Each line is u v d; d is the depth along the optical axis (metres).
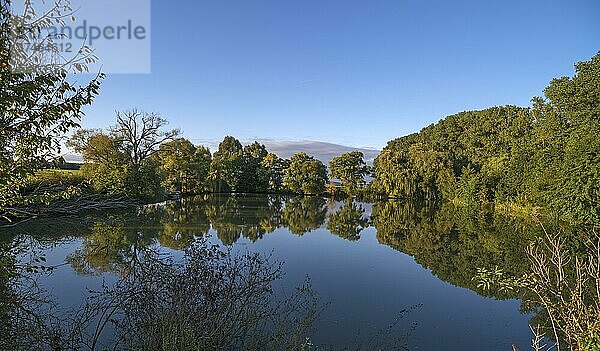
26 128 3.96
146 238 16.34
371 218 29.19
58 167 4.50
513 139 44.75
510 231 22.16
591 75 28.80
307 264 13.32
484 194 38.50
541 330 8.03
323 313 8.54
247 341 5.77
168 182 41.62
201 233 18.33
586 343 3.54
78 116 4.35
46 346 5.61
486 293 10.55
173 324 4.96
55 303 7.93
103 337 6.29
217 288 5.65
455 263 14.12
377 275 12.20
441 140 59.53
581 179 21.95
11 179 4.16
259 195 55.22
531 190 28.09
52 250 13.23
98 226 19.09
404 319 8.55
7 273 6.34
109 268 11.07
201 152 52.84
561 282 4.29
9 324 5.87
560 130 30.44
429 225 25.02
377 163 54.75
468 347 7.34
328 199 51.69
